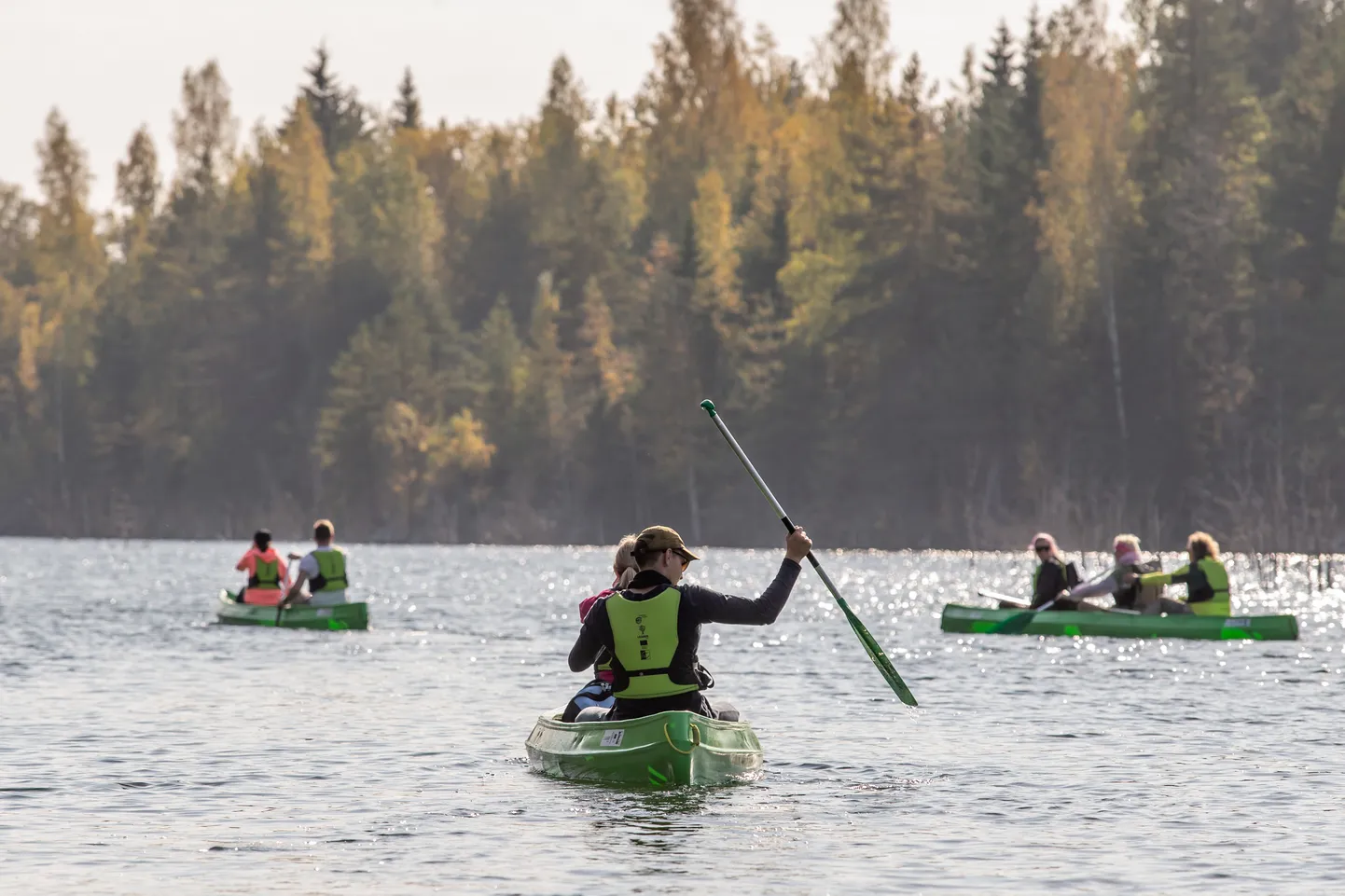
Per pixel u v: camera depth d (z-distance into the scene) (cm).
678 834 2141
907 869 1942
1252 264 15938
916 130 18762
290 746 2931
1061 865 1959
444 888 1850
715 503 18850
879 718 3359
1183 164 16438
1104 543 16312
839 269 18262
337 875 1908
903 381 17800
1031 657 4762
